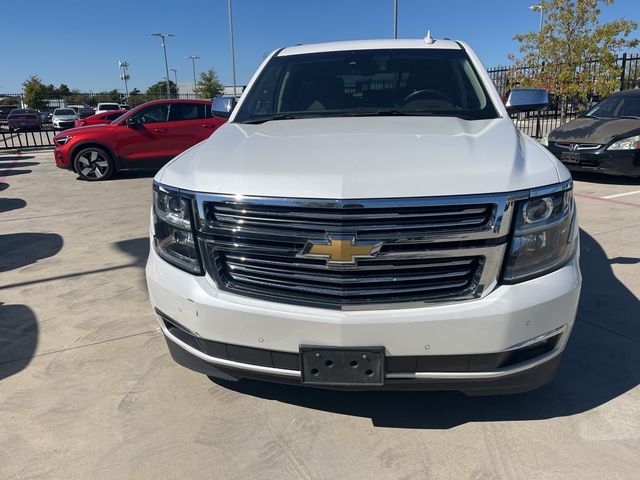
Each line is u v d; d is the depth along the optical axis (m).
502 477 2.20
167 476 2.27
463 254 2.07
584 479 2.17
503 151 2.30
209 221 2.22
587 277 4.30
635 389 2.76
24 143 22.77
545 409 2.62
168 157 11.08
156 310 2.52
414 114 3.21
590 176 9.26
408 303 2.10
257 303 2.18
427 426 2.53
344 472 2.26
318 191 2.06
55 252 5.57
